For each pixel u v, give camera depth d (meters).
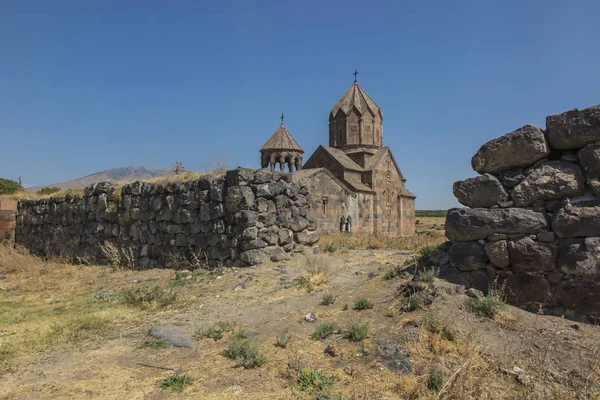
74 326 6.48
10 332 6.36
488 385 4.05
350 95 40.50
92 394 4.25
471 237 6.45
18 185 32.28
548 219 5.90
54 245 15.53
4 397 4.21
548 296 5.75
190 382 4.44
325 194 30.98
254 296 7.63
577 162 5.87
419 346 4.93
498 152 6.34
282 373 4.57
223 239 10.13
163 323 6.46
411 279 6.96
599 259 5.37
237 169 9.91
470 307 5.75
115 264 12.38
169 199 11.55
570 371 4.38
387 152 38.91
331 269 9.03
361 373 4.46
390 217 38.88
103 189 13.65
